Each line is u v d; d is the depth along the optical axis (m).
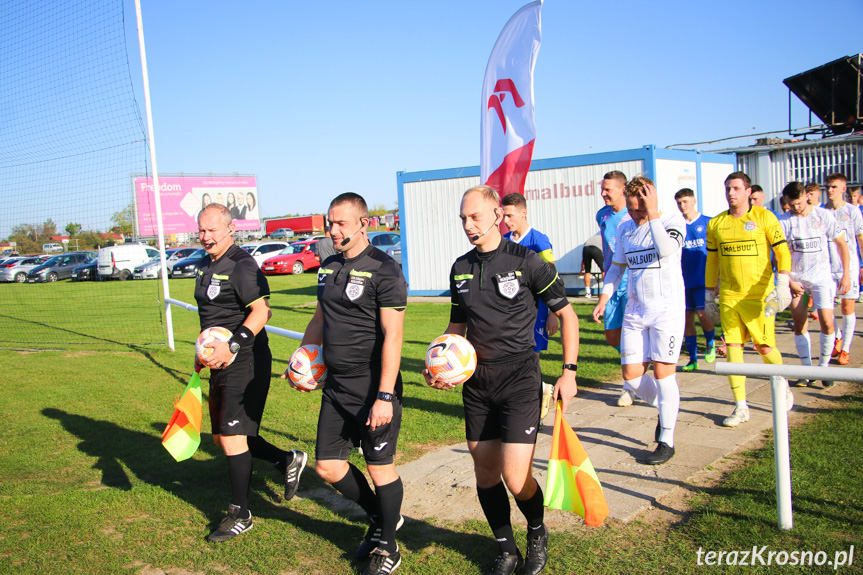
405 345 10.24
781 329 9.79
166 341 11.77
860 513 3.44
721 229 5.44
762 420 5.36
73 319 16.64
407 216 16.80
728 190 5.33
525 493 3.07
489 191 3.16
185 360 9.78
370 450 3.29
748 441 4.84
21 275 35.03
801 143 16.55
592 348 9.17
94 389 7.98
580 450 2.99
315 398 7.20
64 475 5.02
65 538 3.87
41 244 12.59
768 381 6.79
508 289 3.05
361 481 3.53
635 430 5.38
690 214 7.33
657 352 4.60
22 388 8.13
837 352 7.35
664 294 4.59
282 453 4.22
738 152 17.48
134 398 7.48
